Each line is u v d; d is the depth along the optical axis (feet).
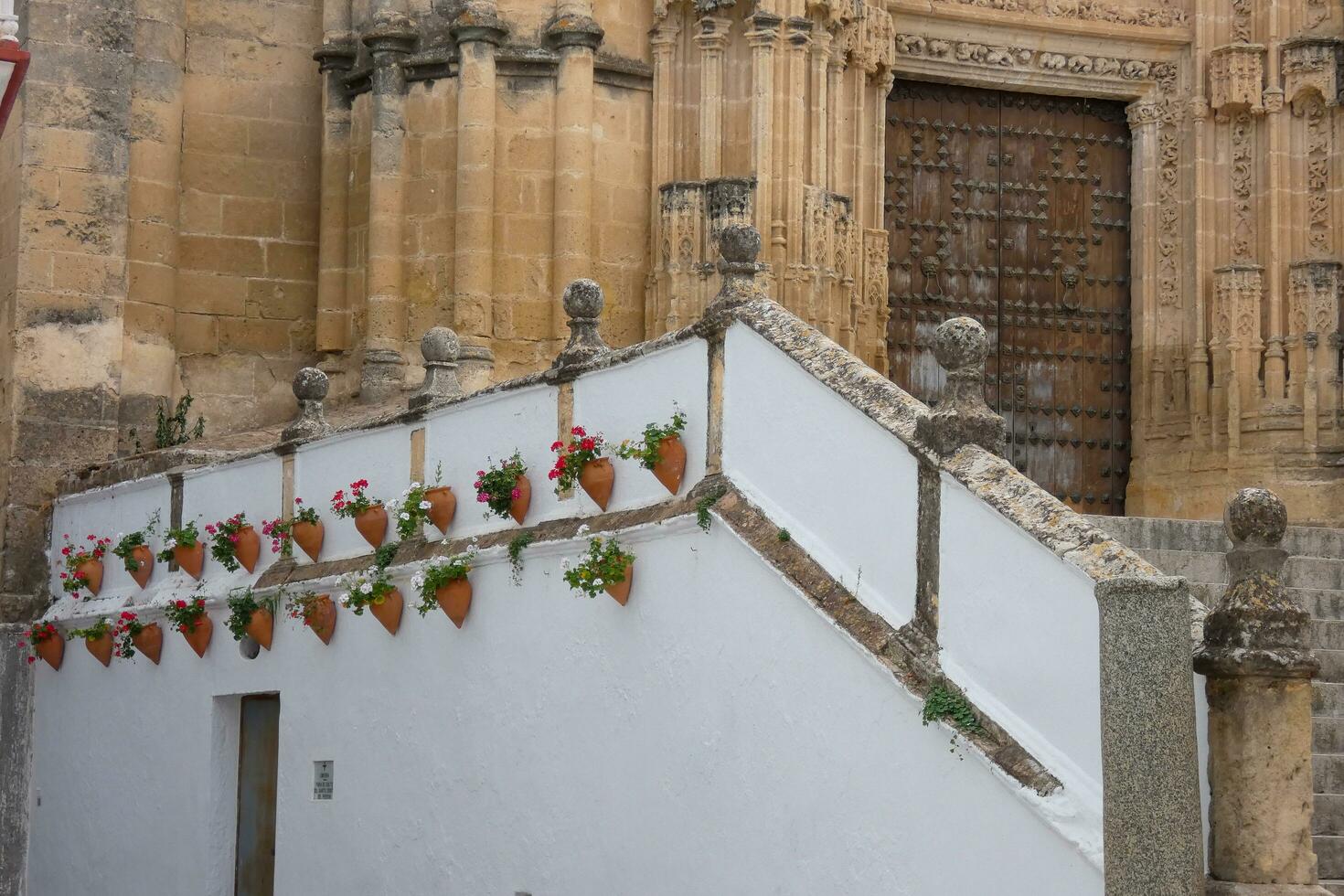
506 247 72.43
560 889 45.73
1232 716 30.45
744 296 42.42
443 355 53.98
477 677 49.65
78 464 76.33
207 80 81.92
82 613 69.15
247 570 60.23
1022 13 79.30
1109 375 81.25
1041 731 32.53
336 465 57.41
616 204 72.90
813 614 37.93
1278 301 77.30
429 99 73.87
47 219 77.00
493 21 71.92
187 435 78.69
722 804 40.34
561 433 47.85
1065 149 81.61
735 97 70.95
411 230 73.92
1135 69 80.79
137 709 65.82
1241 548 31.07
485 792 48.88
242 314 81.71
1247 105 78.28
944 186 79.92
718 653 40.93
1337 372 76.38
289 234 82.48
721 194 69.72
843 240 71.36
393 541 53.88
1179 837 30.17
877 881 35.70
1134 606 30.73
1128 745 30.45
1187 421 78.74
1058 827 31.40
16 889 72.95
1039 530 32.83
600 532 44.88
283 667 58.13
